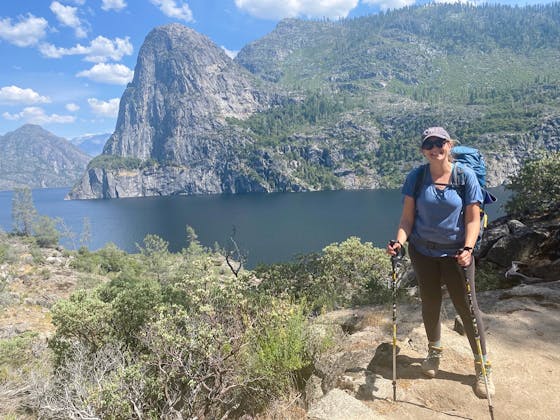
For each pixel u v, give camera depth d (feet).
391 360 13.05
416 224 11.44
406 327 15.92
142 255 279.28
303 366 13.61
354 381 12.01
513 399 10.63
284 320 14.65
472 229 10.46
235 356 14.44
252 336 14.56
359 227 456.45
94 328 30.53
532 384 11.25
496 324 15.15
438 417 10.13
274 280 45.62
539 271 28.07
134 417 14.78
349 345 15.01
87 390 17.89
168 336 14.67
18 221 444.55
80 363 23.71
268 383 13.57
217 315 15.80
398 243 11.21
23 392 28.78
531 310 16.25
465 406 10.48
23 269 216.33
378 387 11.52
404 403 10.77
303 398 12.76
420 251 11.34
